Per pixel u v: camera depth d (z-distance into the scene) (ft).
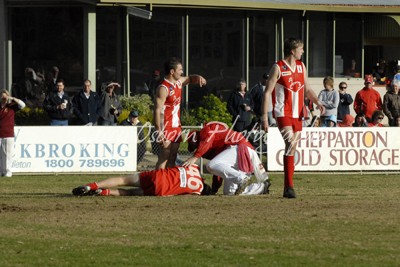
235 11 288.30
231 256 100.78
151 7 263.70
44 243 107.76
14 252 102.99
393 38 319.27
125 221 122.11
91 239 110.11
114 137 194.39
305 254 101.86
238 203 139.03
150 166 196.24
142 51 274.16
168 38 278.26
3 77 262.06
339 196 151.02
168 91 152.05
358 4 302.04
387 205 138.31
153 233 113.80
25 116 258.98
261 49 293.64
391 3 310.04
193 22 281.74
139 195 147.74
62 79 246.27
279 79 145.89
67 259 99.45
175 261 98.43
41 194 154.92
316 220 123.13
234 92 240.32
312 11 299.17
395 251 103.45
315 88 302.86
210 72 284.82
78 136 193.77
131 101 261.65
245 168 151.12
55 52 263.70
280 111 146.51
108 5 263.49
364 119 224.74
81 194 146.82
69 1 262.26
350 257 100.32
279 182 177.47
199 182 150.20
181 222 121.29
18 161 192.54
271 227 117.80
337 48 308.60
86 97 230.07
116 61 270.26
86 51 262.88
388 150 198.90
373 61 323.57
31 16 262.88
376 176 192.34
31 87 262.67
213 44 285.23
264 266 96.17
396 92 238.89
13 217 125.39
